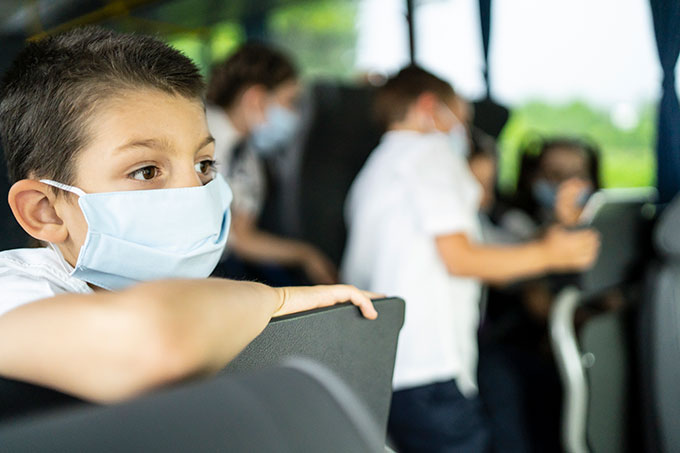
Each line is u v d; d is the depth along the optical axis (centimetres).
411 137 166
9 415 39
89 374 36
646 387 160
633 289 178
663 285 154
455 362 159
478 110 238
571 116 233
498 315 223
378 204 163
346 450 31
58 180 64
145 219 65
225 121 219
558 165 230
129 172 63
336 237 273
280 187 269
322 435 30
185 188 65
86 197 62
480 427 164
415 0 268
